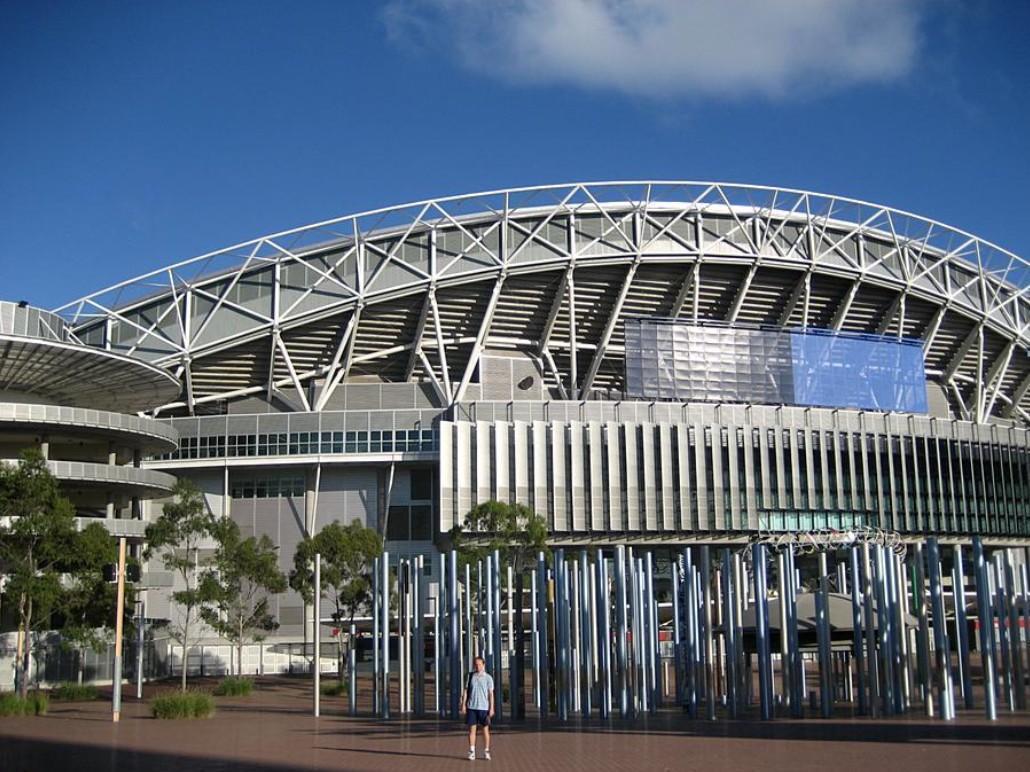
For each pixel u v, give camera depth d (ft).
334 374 296.51
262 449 276.21
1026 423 389.19
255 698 161.38
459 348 309.63
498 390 298.15
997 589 104.42
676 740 81.25
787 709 109.29
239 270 285.84
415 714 125.39
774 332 296.10
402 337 302.66
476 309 301.63
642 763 66.33
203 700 122.01
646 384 282.56
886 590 102.58
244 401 301.43
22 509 138.31
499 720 109.40
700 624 114.52
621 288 307.37
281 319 281.33
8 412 193.47
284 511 280.31
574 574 115.55
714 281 316.19
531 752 75.46
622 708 108.58
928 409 330.13
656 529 271.49
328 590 215.10
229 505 281.13
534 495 266.77
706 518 275.18
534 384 302.04
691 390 285.43
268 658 234.99
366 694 167.02
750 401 289.74
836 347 303.07
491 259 291.17
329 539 197.67
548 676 119.75
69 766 72.59
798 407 294.46
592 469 271.69
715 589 175.63
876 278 323.78
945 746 71.26
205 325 282.15
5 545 141.79
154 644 216.74
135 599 189.16
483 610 142.00
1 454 211.20
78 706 142.92
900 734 80.33
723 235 309.83
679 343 287.48
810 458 290.15
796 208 326.85
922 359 315.99
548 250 295.89
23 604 138.41
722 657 133.90
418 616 127.54
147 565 243.60
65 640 144.87
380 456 274.16
